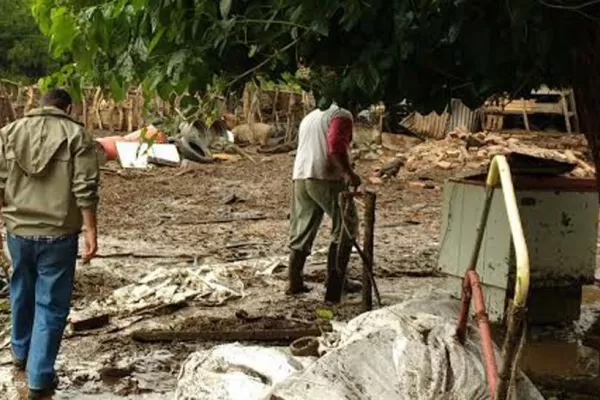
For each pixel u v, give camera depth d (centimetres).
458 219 802
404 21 495
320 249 1212
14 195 644
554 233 800
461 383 446
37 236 639
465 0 482
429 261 1153
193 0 554
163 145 2377
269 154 2691
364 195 774
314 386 440
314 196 902
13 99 2927
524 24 477
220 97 654
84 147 642
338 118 870
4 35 3519
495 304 776
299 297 938
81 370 695
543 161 798
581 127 686
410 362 456
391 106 639
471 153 2391
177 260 1154
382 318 520
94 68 615
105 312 847
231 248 1261
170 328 800
